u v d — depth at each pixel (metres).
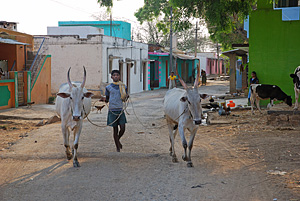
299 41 14.02
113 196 5.05
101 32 28.69
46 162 6.96
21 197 5.03
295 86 10.73
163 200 4.90
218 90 29.55
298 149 7.60
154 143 8.96
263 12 14.33
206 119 12.20
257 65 14.56
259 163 6.71
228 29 15.37
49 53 24.27
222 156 7.35
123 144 8.82
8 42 16.38
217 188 5.36
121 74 26.86
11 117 14.07
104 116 14.41
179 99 6.89
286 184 5.44
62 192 5.22
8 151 8.10
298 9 13.93
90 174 6.10
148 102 20.52
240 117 12.27
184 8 13.60
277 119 10.45
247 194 5.10
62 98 7.30
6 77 16.31
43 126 12.10
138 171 6.27
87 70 23.72
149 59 32.38
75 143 6.71
